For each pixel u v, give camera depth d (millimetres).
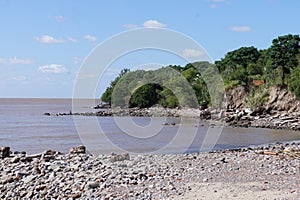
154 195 14242
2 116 95312
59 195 14789
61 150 35219
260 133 49500
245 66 102125
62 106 182125
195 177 17109
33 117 90562
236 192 14336
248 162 21156
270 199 13281
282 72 82250
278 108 74688
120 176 17000
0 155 23828
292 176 17094
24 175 18141
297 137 44906
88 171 18531
